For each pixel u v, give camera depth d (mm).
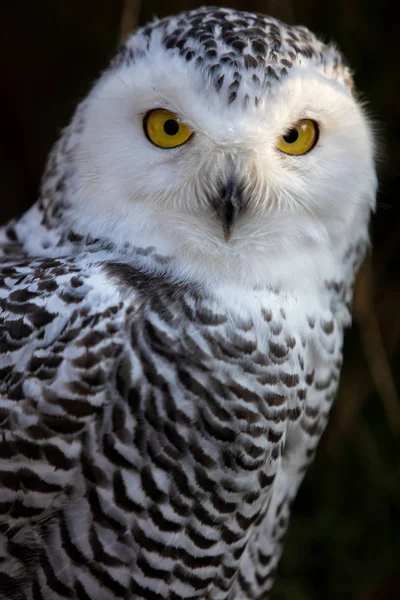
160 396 1303
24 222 1378
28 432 1295
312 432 1373
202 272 1326
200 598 1340
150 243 1328
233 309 1321
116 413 1298
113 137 1327
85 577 1317
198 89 1320
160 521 1314
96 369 1297
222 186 1325
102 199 1331
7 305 1309
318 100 1328
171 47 1328
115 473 1303
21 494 1302
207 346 1312
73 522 1308
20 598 1321
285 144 1334
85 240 1337
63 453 1298
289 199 1332
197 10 1362
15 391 1296
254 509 1335
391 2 1575
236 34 1331
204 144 1325
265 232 1332
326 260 1350
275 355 1325
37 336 1301
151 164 1324
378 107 1565
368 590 1575
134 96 1324
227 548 1335
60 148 1358
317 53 1339
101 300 1305
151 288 1315
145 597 1327
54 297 1306
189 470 1312
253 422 1320
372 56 1574
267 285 1332
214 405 1312
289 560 1576
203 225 1327
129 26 1514
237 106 1322
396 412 1557
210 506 1321
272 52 1326
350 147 1340
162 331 1307
